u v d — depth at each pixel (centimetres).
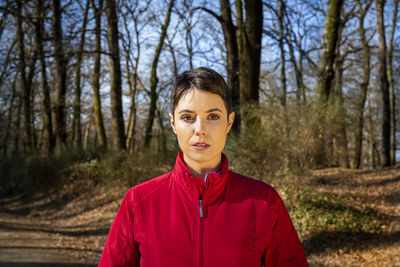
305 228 547
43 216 877
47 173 1109
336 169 884
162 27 1278
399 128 1702
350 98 824
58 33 1244
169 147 866
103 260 110
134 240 108
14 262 500
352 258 466
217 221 103
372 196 659
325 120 648
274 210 109
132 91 1652
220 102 105
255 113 694
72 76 1934
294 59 1484
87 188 1012
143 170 932
